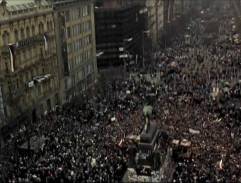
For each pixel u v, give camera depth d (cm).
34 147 6669
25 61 8856
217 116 8000
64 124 7850
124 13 14762
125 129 7456
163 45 18500
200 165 5969
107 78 13062
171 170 6162
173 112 8269
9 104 8194
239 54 14475
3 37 8138
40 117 8938
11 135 7794
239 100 9256
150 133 6091
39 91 9400
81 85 11969
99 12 14388
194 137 6950
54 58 10256
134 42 16450
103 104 9194
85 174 5706
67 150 6444
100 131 7412
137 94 9769
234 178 5603
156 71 12706
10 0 8994
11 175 5788
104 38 14650
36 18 9412
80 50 11812
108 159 6178
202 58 14088
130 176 5966
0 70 8012
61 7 10438
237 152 6419
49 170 5797
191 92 9744
